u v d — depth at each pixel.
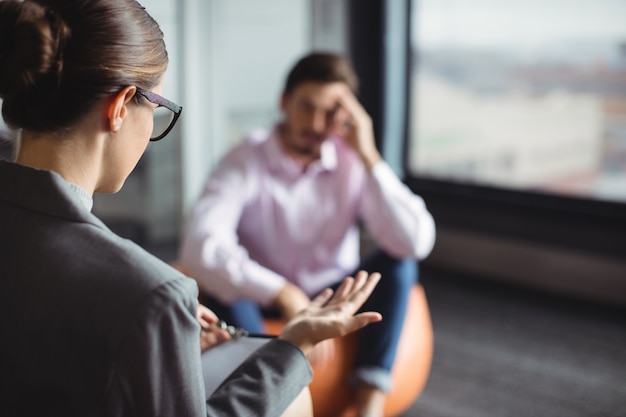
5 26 0.76
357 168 2.08
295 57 3.77
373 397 1.83
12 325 0.76
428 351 2.11
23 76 0.76
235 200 1.97
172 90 3.44
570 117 3.08
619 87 2.91
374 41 3.55
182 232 3.62
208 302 1.88
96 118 0.80
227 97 3.62
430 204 3.60
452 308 3.12
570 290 3.20
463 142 3.44
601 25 2.93
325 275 2.10
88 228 0.78
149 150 3.78
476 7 3.29
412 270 2.00
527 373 2.50
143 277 0.76
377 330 1.88
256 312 1.90
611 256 3.05
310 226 2.06
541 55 3.12
